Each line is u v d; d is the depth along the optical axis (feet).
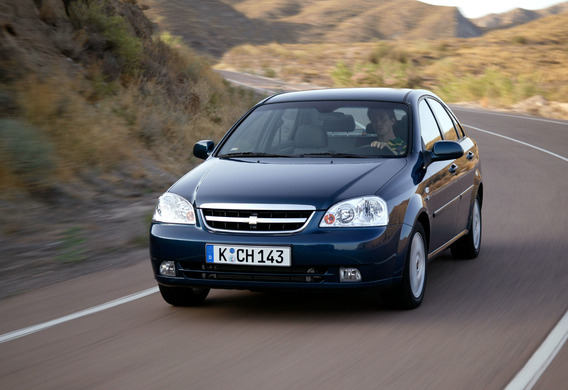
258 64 198.90
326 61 202.18
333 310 22.93
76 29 67.51
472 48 225.15
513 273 27.61
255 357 18.39
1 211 38.93
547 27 260.01
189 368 17.63
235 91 96.94
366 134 25.32
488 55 211.61
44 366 18.12
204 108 76.28
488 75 156.46
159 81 72.08
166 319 22.36
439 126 28.43
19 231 37.01
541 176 59.52
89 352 19.17
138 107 61.05
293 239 20.84
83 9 69.00
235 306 23.82
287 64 197.98
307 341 19.69
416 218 22.40
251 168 23.68
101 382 16.78
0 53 54.44
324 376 16.81
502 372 16.89
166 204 22.74
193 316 22.67
